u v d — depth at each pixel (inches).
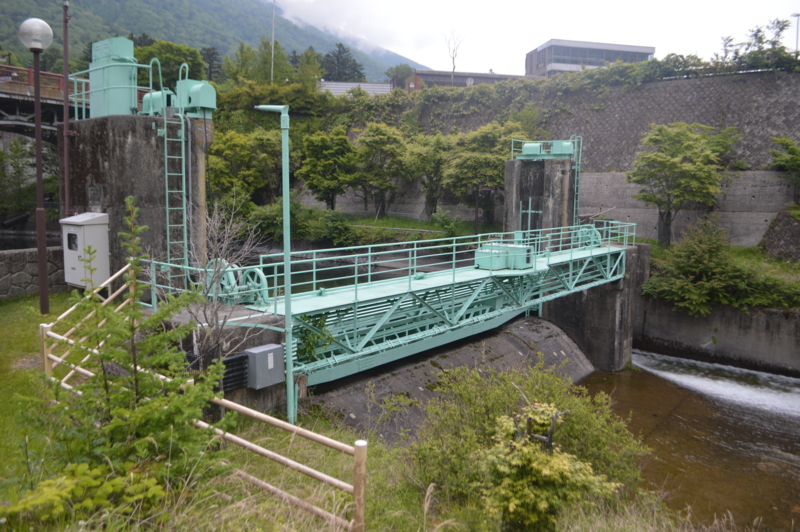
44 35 418.0
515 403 328.2
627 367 911.7
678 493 488.1
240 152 1605.6
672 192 1028.5
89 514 164.4
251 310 410.9
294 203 1620.3
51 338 197.2
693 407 724.0
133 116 484.4
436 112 1770.4
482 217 1488.7
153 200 499.2
